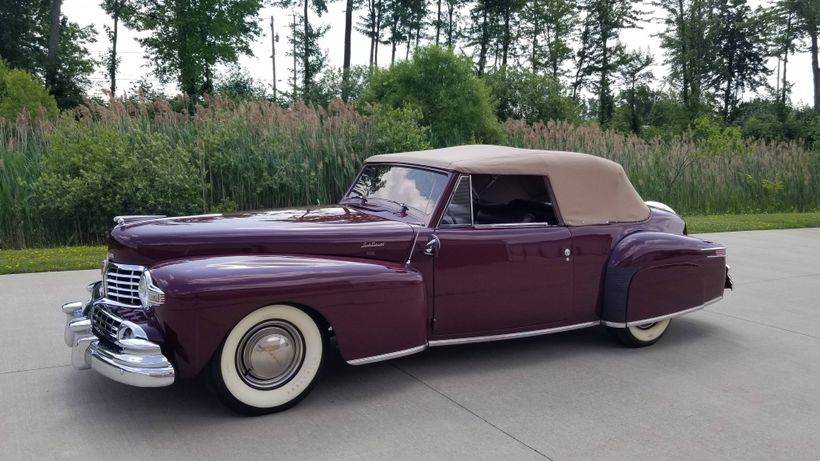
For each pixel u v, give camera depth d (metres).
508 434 3.44
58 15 34.94
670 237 5.10
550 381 4.30
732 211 17.75
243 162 10.88
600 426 3.58
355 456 3.12
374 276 3.78
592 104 53.59
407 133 12.35
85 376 4.11
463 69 15.47
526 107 25.30
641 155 16.73
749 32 52.44
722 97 54.28
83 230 9.80
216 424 3.44
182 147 10.77
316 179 11.30
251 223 4.00
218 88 35.19
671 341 5.37
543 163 4.73
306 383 3.70
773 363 4.81
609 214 5.00
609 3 49.94
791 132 44.38
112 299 3.78
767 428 3.61
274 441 3.26
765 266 9.27
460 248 4.27
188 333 3.29
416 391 4.04
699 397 4.07
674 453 3.26
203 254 3.71
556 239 4.64
